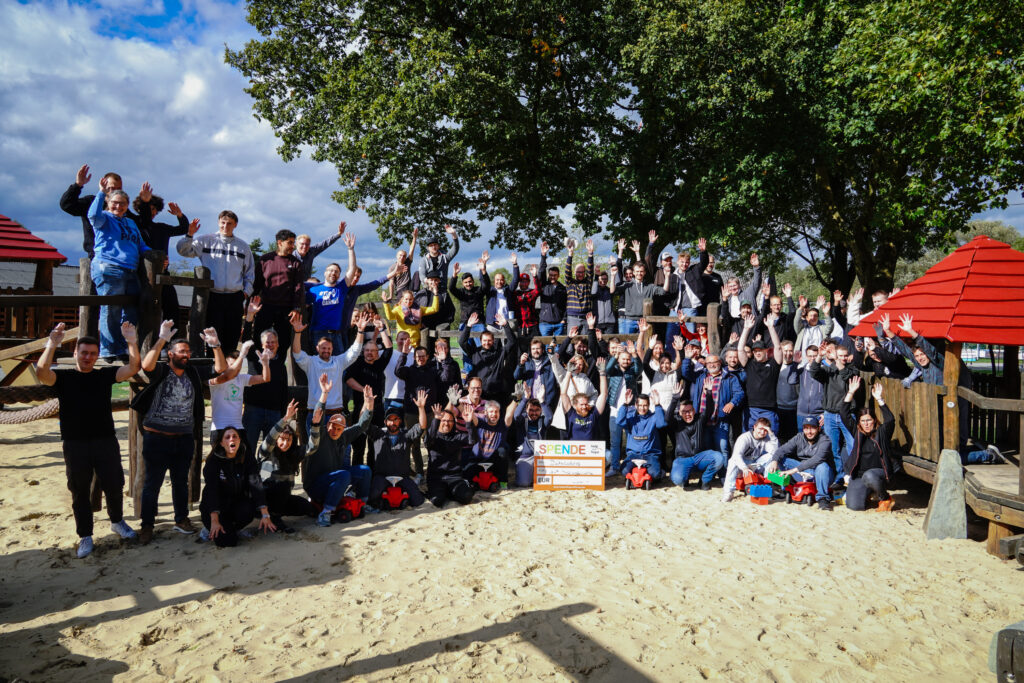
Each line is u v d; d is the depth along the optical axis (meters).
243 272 8.57
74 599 5.60
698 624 5.23
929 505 7.51
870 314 10.38
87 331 7.30
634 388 9.98
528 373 10.47
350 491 8.21
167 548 6.83
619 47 20.11
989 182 17.36
